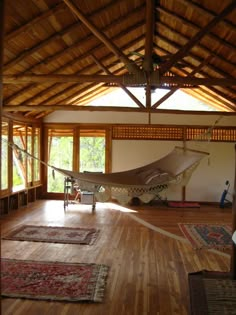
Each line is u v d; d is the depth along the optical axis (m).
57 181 9.09
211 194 8.78
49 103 7.61
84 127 9.02
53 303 3.04
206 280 3.50
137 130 8.92
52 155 9.10
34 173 8.56
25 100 6.99
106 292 3.29
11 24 4.21
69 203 8.21
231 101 7.39
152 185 4.83
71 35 5.03
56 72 6.03
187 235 5.52
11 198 7.39
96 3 4.51
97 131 9.00
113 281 3.56
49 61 5.47
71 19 4.66
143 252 4.57
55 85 6.73
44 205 8.06
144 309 2.96
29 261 4.09
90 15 4.69
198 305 2.96
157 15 5.48
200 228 6.04
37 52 5.10
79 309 2.94
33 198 8.57
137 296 3.22
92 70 6.73
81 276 3.65
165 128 8.88
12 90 6.26
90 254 4.44
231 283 3.43
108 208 7.89
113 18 5.09
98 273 3.75
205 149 8.79
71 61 5.89
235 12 4.28
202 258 4.36
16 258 4.20
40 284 3.42
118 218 6.79
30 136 8.33
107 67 6.84
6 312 2.86
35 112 8.23
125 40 6.05
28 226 5.89
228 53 5.50
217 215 7.34
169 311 2.93
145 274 3.77
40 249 4.61
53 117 9.04
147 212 7.56
